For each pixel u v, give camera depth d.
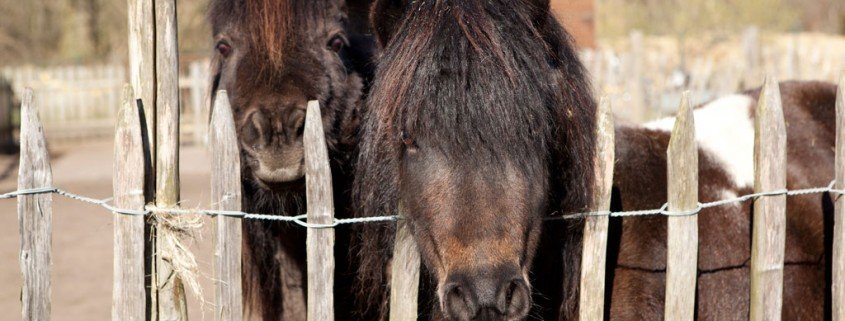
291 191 6.01
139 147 4.56
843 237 5.10
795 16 42.25
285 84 6.02
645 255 5.31
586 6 30.81
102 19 43.19
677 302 4.88
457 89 4.15
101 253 13.76
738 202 5.54
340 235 6.17
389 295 5.43
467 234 4.18
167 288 4.77
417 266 4.84
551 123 4.48
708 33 37.91
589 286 4.90
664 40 37.22
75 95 32.06
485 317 4.18
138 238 4.61
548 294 5.15
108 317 10.55
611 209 5.32
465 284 4.12
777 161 4.91
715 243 5.39
